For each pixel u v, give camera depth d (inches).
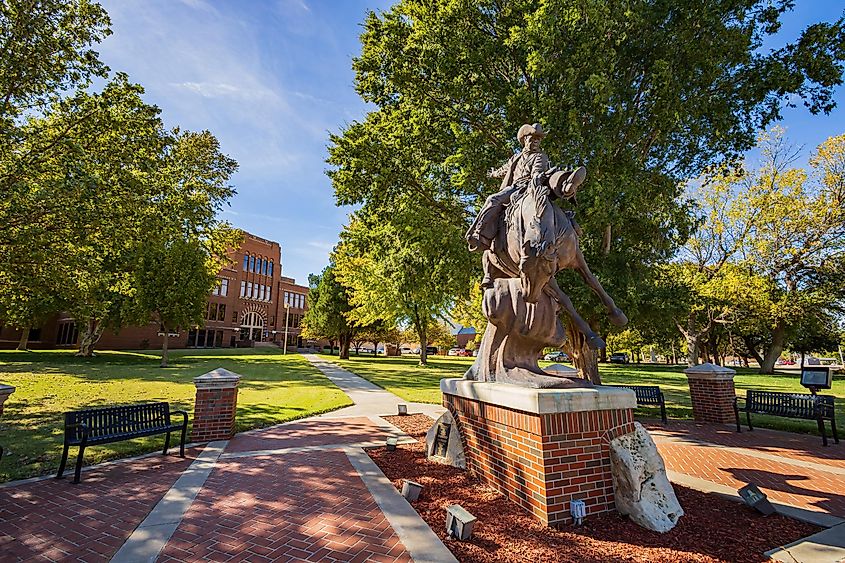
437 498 189.6
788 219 991.0
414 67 441.1
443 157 454.3
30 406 438.9
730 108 392.5
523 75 434.3
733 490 205.3
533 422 169.9
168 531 159.2
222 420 319.9
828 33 369.1
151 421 275.4
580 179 172.7
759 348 1555.1
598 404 175.3
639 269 448.8
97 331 1204.5
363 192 459.2
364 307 1229.1
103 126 444.8
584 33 359.9
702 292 919.7
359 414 438.3
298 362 1321.4
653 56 394.6
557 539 148.9
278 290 2741.1
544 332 203.6
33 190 399.9
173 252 979.9
